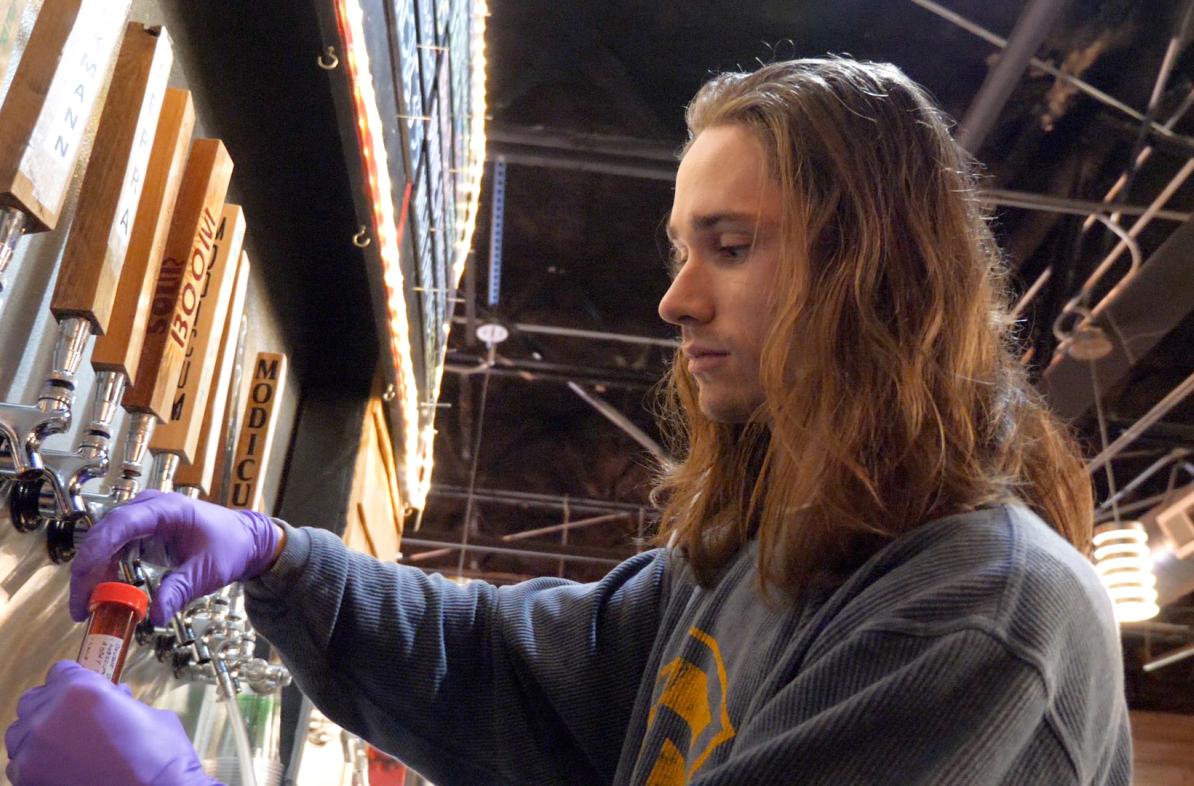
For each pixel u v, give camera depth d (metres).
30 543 0.86
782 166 0.79
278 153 1.47
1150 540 4.44
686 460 1.02
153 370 0.96
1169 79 3.22
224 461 1.39
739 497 0.95
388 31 1.34
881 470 0.73
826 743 0.58
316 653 0.98
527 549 6.68
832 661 0.62
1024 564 0.63
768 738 0.62
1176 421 4.75
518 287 4.58
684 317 0.82
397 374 1.94
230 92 1.38
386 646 1.00
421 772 1.05
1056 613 0.61
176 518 0.86
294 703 1.75
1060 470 0.83
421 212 1.76
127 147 0.84
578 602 1.06
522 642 1.03
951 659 0.58
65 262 0.81
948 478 0.73
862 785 0.57
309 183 1.52
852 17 3.17
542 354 4.97
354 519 1.95
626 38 3.26
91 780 0.59
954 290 0.79
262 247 1.59
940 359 0.77
